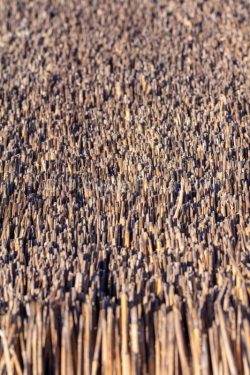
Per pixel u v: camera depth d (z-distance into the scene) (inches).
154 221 91.4
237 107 123.6
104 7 189.9
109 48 159.5
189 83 137.6
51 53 159.6
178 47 157.6
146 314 72.8
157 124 119.6
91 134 118.8
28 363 70.7
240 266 78.9
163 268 80.2
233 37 159.8
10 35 173.8
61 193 98.1
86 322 71.9
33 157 111.7
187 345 71.9
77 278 77.4
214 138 111.9
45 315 72.9
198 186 97.0
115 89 137.7
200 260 80.5
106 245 85.1
